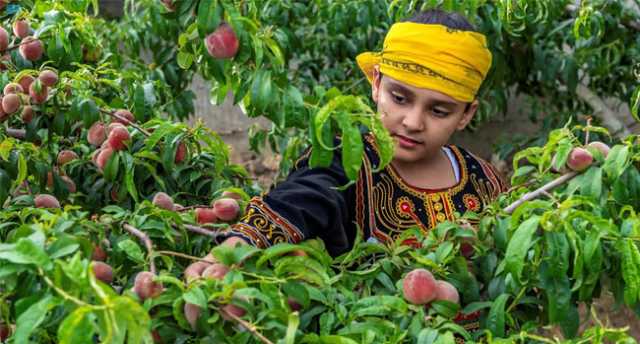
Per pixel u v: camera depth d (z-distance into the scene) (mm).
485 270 1631
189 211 1922
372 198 1785
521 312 1630
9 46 2213
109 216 1638
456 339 1674
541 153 1817
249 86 1542
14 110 1989
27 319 1030
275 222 1567
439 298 1473
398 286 1505
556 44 4090
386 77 1769
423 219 1813
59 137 2262
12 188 2139
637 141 1635
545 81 4031
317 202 1630
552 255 1422
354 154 1380
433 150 1799
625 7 4074
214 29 1461
